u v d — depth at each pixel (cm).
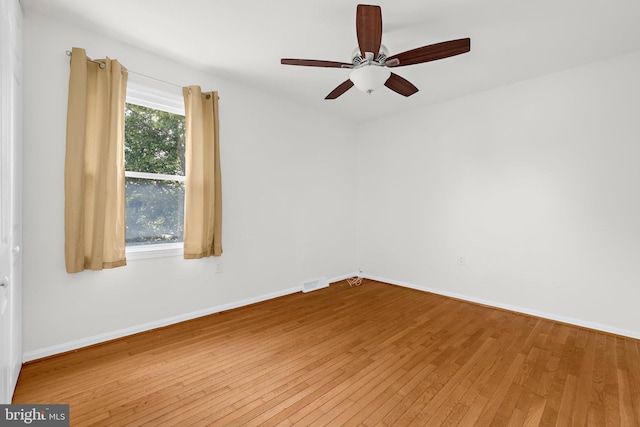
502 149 325
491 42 238
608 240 265
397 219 421
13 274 164
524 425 149
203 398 167
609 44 241
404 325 277
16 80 171
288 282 374
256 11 203
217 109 290
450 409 160
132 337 243
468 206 351
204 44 245
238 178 319
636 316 253
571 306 284
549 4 194
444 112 371
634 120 252
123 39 237
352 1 193
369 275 457
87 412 154
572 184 282
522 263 312
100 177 220
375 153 447
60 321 213
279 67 284
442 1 191
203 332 255
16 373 178
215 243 291
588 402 167
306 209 394
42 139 205
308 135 394
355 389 177
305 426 146
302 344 236
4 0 132
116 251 230
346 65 220
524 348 232
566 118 285
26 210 199
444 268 373
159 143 272
